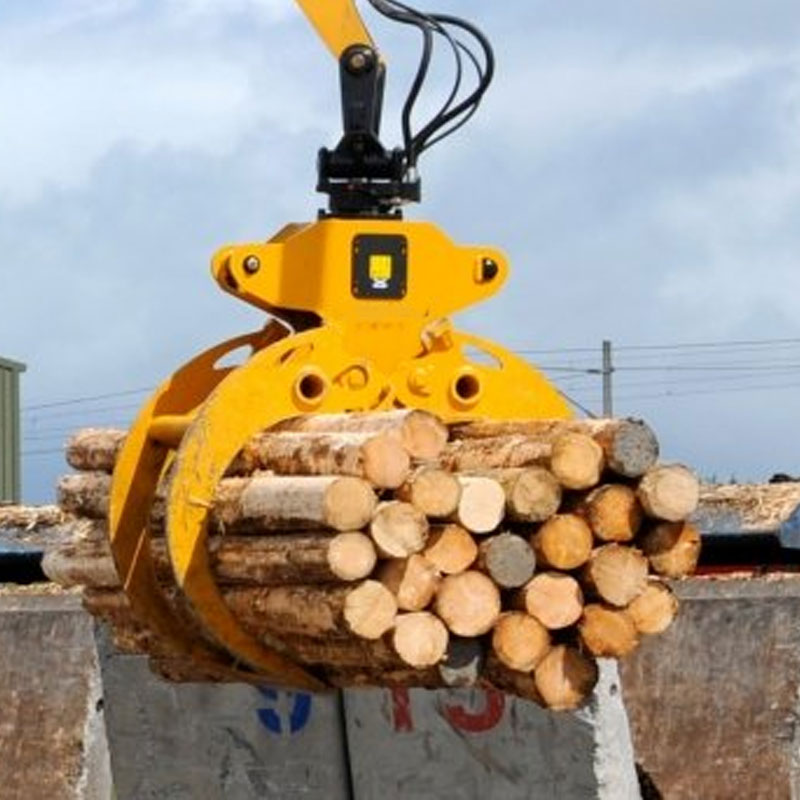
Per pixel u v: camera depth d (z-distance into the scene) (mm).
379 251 14273
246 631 13562
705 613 16219
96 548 15289
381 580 12633
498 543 12664
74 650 18547
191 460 13367
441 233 14383
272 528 13055
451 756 15789
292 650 13555
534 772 15344
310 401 13805
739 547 18750
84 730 18375
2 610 18891
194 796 17375
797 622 15945
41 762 18438
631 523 12812
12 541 20906
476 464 13047
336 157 14703
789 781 15633
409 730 15977
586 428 12891
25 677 18641
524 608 12750
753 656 15969
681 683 16125
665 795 15906
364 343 14195
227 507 13281
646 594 12859
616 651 12844
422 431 13070
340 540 12516
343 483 12516
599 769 15023
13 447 33531
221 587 13484
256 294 14148
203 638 14289
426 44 14711
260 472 13484
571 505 12883
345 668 13469
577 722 15008
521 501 12633
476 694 15492
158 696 17469
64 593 19344
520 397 14391
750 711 15859
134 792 17719
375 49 14773
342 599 12594
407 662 12617
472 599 12664
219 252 14195
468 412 14266
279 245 14203
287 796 16844
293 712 16688
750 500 18172
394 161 14688
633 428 12711
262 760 16953
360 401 13977
